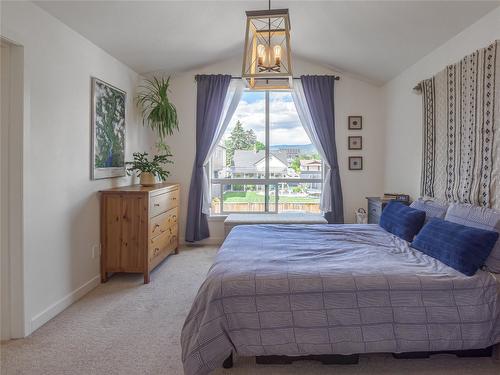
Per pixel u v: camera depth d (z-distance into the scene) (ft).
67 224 9.16
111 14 9.17
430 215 9.16
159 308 8.96
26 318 7.48
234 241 8.67
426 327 5.81
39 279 8.00
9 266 7.35
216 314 5.78
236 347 5.74
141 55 12.46
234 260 6.91
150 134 15.62
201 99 15.44
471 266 6.23
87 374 6.07
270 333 5.76
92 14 8.88
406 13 9.38
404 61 12.42
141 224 10.82
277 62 7.97
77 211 9.65
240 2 10.41
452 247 6.68
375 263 6.77
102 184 11.16
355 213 15.97
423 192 11.19
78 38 9.70
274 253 7.53
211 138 15.47
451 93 9.54
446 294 5.90
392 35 10.85
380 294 5.87
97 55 10.83
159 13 9.93
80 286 9.80
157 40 11.60
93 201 10.55
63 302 8.91
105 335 7.52
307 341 5.75
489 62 7.93
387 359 6.53
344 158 15.90
